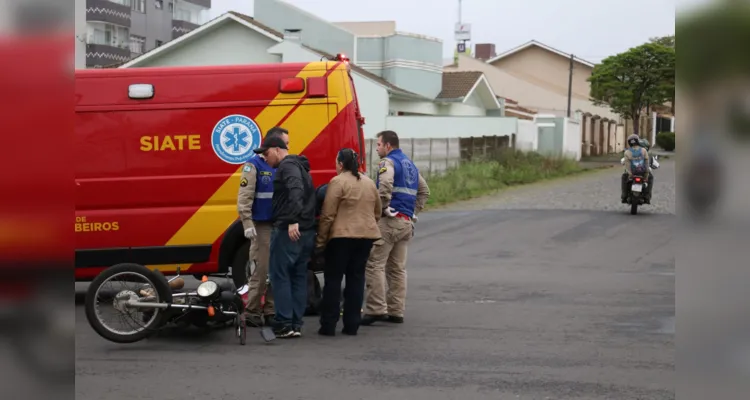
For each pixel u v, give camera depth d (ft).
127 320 25.94
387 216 28.40
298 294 26.76
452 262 44.45
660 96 179.22
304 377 21.44
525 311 30.63
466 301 32.89
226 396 19.67
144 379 21.38
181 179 31.81
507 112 171.94
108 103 31.86
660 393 19.53
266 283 28.50
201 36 123.03
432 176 94.12
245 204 27.61
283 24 142.41
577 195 86.33
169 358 23.89
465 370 21.98
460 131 126.52
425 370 22.03
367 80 117.29
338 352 24.41
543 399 19.16
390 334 26.99
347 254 26.76
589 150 180.55
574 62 220.02
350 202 26.71
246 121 32.01
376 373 21.76
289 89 32.09
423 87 143.13
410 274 40.29
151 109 31.91
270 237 27.12
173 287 27.84
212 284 26.08
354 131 32.32
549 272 40.63
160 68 32.32
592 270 41.19
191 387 20.54
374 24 158.10
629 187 66.80
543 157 125.08
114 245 31.71
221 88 32.14
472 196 87.15
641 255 46.21
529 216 66.69
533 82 223.71
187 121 31.96
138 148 31.81
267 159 27.25
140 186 31.73
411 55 140.87
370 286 28.71
